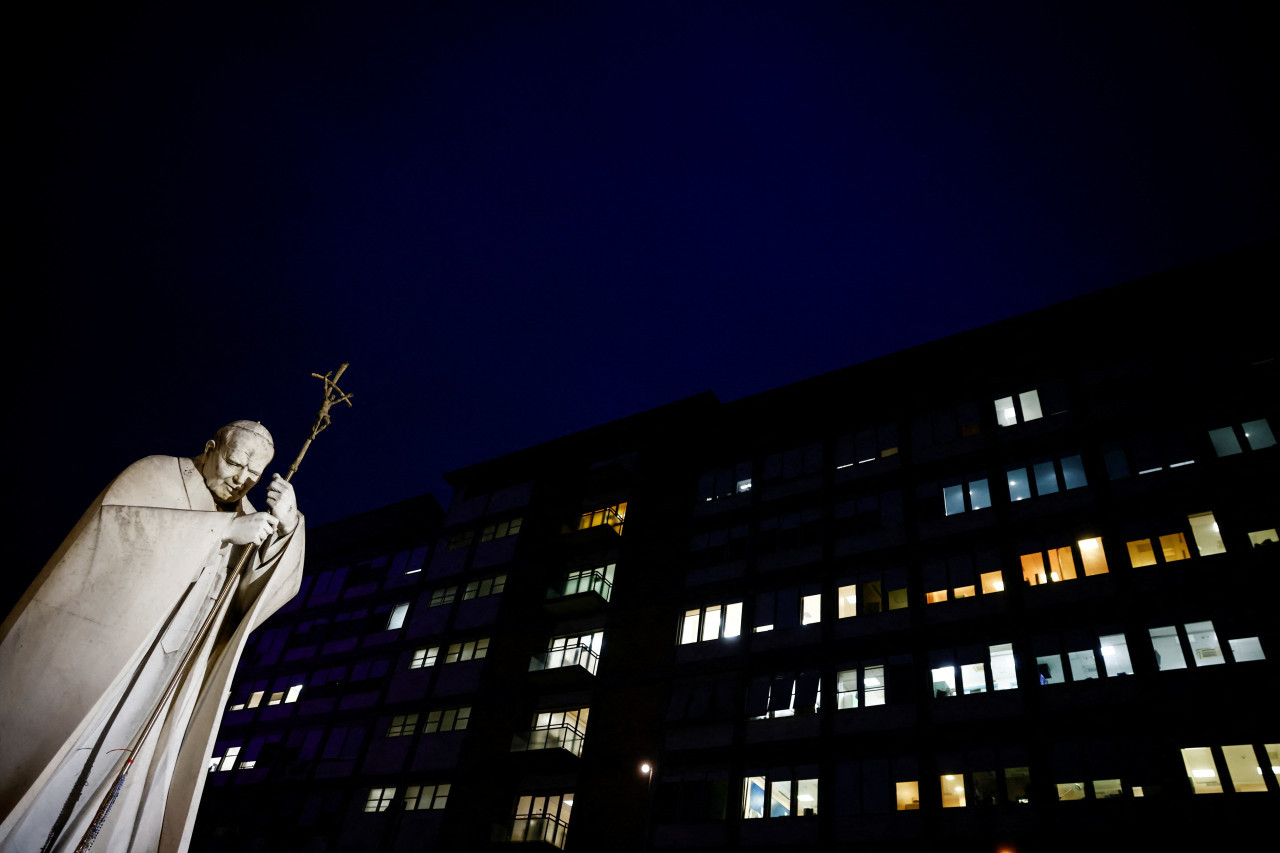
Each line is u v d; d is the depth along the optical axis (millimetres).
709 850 30047
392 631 47969
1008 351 36469
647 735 34531
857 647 32031
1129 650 26719
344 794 41750
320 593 54094
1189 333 32250
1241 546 26875
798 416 41469
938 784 27359
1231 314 31781
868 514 35656
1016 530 31453
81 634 5566
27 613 5531
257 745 47781
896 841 26891
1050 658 27969
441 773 39250
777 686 32875
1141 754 24734
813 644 33188
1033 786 25750
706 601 37438
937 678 29719
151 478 6527
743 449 42250
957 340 37812
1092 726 25953
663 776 33000
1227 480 28328
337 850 39562
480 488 52188
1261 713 23781
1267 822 22188
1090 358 34031
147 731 6078
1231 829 22469
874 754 29141
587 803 33844
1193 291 32969
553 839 34094
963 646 29875
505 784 37156
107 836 5844
